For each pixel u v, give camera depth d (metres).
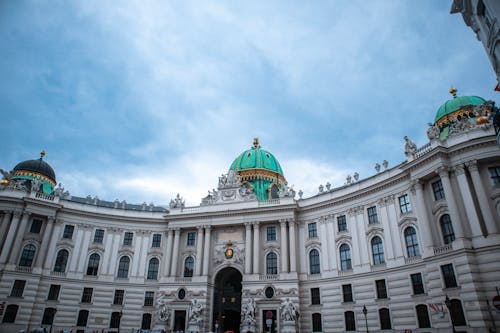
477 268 38.28
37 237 60.78
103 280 63.22
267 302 56.34
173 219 67.50
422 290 44.69
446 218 43.50
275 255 61.41
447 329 39.41
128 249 66.44
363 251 53.06
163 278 63.31
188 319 58.59
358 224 54.88
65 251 62.78
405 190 49.69
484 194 40.31
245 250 62.00
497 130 27.70
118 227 67.31
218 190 68.44
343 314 52.19
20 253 58.38
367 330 44.69
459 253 39.19
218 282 64.81
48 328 57.28
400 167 48.62
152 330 58.34
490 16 21.72
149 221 68.81
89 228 65.56
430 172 44.75
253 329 54.25
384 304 48.19
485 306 36.66
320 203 60.06
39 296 57.94
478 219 39.81
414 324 44.22
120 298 63.25
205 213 65.44
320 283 56.09
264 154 80.31
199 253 63.81
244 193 66.50
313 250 59.50
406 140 49.47
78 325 59.53
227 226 65.38
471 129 43.00
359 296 51.34
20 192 60.97
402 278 47.12
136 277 64.88
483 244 38.50
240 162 79.38
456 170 42.72
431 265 42.50
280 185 76.31
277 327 54.16
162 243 68.31
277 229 62.75
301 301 56.62
